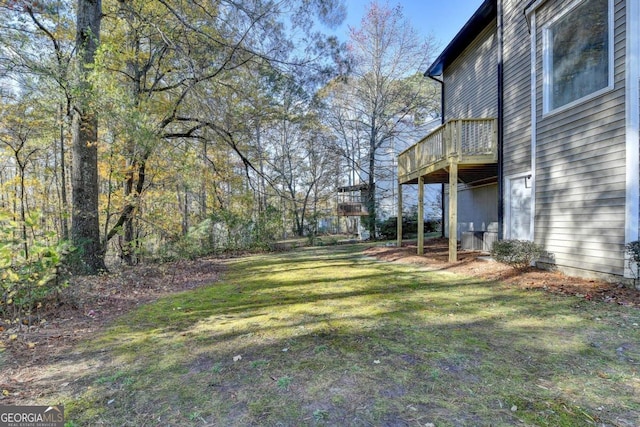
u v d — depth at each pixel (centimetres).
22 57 615
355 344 308
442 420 189
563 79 552
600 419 188
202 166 1171
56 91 639
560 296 444
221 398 221
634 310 371
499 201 753
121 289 582
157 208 979
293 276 707
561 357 267
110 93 643
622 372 241
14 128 948
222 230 1346
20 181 1138
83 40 673
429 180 1109
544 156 591
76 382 246
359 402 210
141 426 192
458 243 1151
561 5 545
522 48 675
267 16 761
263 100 1043
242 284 641
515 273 590
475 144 769
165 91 1034
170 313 440
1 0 593
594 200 489
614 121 455
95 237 692
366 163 1952
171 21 832
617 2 448
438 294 496
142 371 264
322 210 2148
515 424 185
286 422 192
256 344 318
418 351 287
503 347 291
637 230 434
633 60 430
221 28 803
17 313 397
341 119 1831
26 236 438
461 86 1113
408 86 1664
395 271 721
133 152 798
